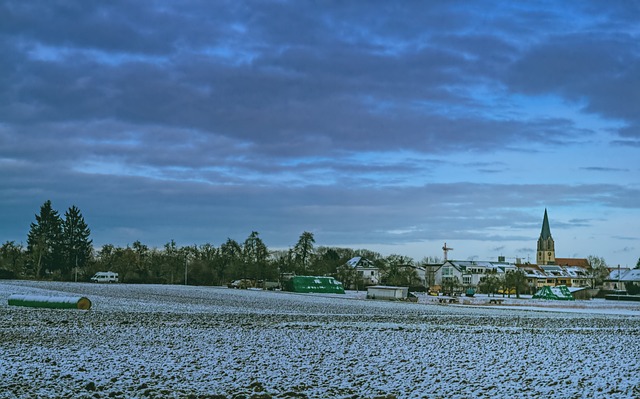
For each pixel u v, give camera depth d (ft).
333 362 135.03
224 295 437.17
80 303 258.98
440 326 234.79
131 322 209.36
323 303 376.48
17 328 179.42
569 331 226.79
